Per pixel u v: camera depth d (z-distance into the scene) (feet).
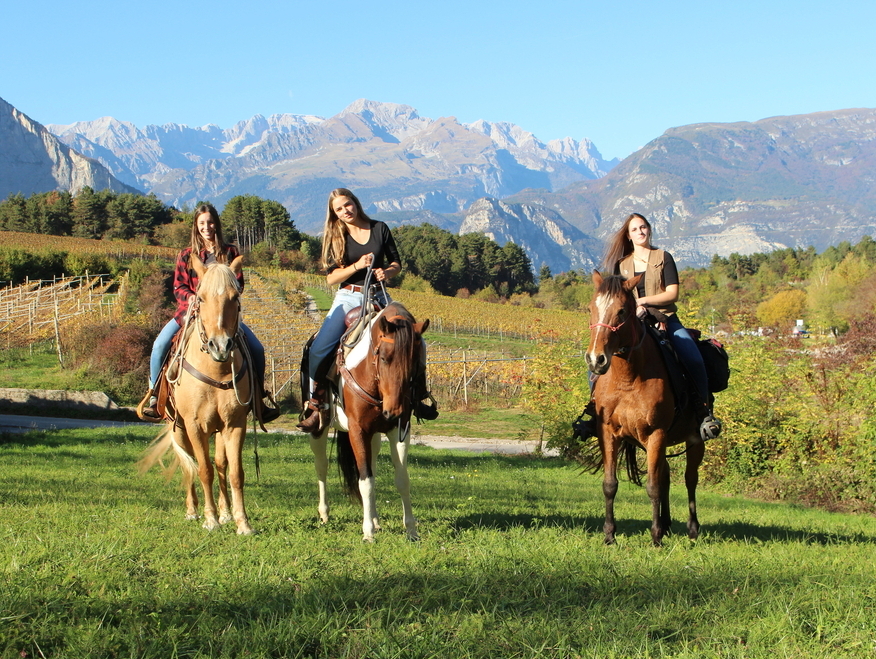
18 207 389.80
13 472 38.06
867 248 417.69
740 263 453.17
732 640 13.03
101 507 26.16
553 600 14.67
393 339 20.26
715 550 20.92
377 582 15.52
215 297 20.83
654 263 23.32
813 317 54.39
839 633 13.20
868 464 43.91
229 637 12.21
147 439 61.26
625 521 28.07
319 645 12.25
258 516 25.30
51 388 94.43
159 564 16.99
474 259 475.72
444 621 13.33
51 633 12.29
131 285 192.34
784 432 49.29
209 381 21.72
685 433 23.17
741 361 50.34
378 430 21.94
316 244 384.68
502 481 47.19
